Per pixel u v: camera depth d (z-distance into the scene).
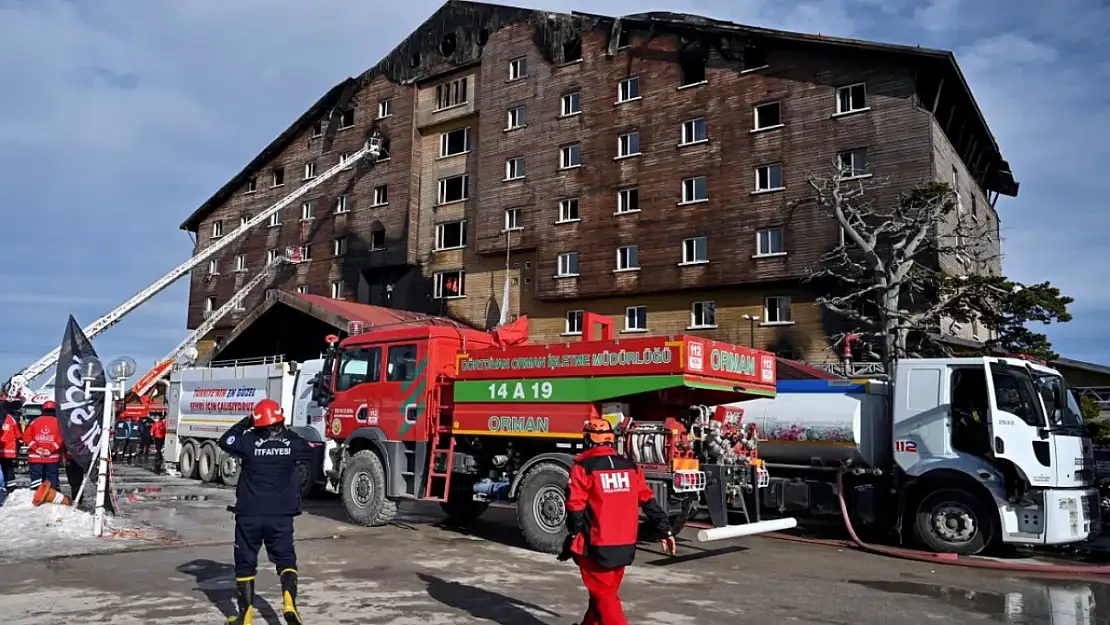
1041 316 22.03
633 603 7.47
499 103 39.16
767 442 13.42
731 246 30.59
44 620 6.34
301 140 48.78
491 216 38.50
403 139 43.06
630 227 33.62
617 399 9.75
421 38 43.50
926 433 11.41
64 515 10.43
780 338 29.50
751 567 9.76
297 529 11.88
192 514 13.35
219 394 20.31
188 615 6.57
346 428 12.85
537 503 10.01
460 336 12.11
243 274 50.44
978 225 32.12
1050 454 10.53
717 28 31.50
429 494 11.54
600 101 35.41
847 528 11.93
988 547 11.48
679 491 8.88
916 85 26.95
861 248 24.23
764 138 30.27
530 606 7.18
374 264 42.91
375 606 7.07
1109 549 12.19
